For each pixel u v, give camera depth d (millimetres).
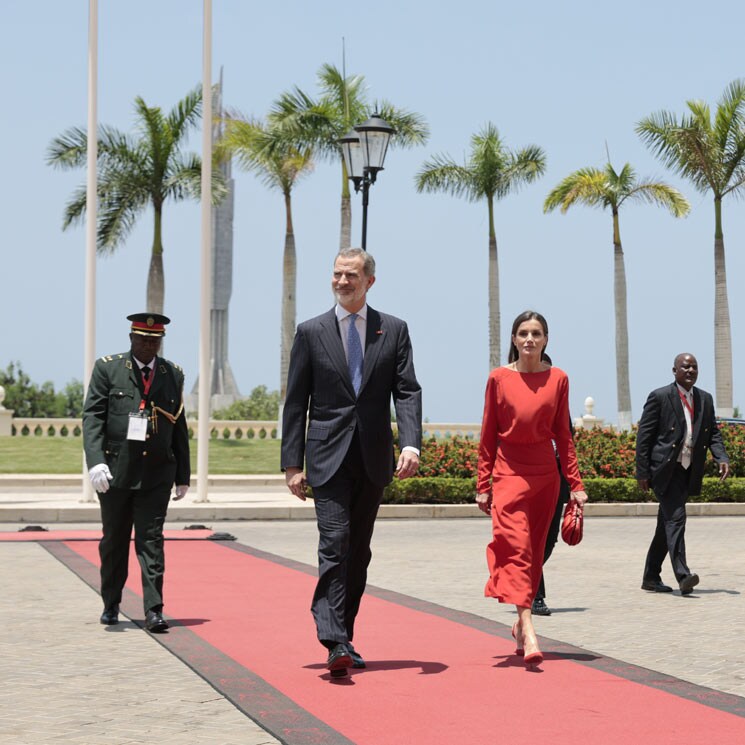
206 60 20141
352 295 7145
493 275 44938
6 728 5848
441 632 8695
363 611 9711
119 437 8617
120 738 5672
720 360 41188
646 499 21516
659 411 10914
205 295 20391
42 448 36344
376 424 7125
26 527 16422
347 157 20656
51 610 9602
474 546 15359
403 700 6445
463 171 44562
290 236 42719
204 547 14664
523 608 7324
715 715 6164
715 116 41000
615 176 44781
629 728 5891
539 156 44469
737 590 11250
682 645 8266
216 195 40750
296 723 5918
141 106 40594
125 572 8945
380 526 18516
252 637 8391
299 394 7199
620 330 44844
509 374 7539
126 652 7844
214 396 83188
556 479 7559
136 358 8742
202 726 5914
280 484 29906
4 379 55094
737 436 23141
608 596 10812
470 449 21453
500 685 6844
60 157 40094
